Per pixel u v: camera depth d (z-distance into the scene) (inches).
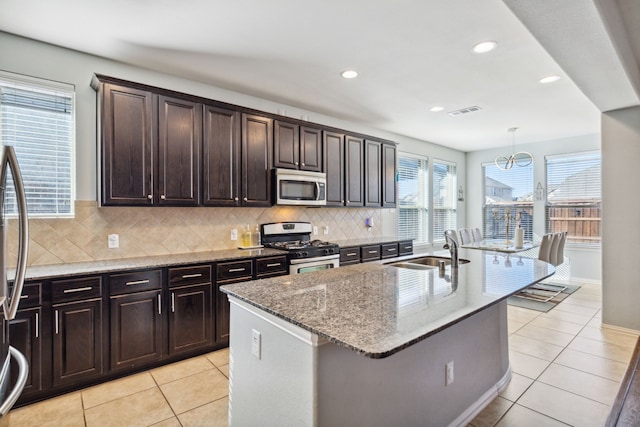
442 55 110.6
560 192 236.1
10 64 97.9
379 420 58.8
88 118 110.1
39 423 79.1
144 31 96.2
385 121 190.4
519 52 108.5
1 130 98.0
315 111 171.9
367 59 113.4
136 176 108.0
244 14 87.4
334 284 76.4
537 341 126.8
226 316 119.8
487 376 88.6
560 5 66.7
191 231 132.9
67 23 92.0
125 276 99.1
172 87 127.3
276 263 132.5
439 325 49.6
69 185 108.3
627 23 89.4
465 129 208.8
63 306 89.4
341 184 171.5
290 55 110.7
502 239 250.5
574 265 229.8
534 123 193.5
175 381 98.3
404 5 83.6
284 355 54.6
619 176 136.9
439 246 256.8
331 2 82.4
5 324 43.8
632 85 108.7
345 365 52.9
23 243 46.7
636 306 134.0
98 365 94.9
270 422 58.1
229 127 130.4
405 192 232.1
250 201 136.3
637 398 87.7
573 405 85.5
